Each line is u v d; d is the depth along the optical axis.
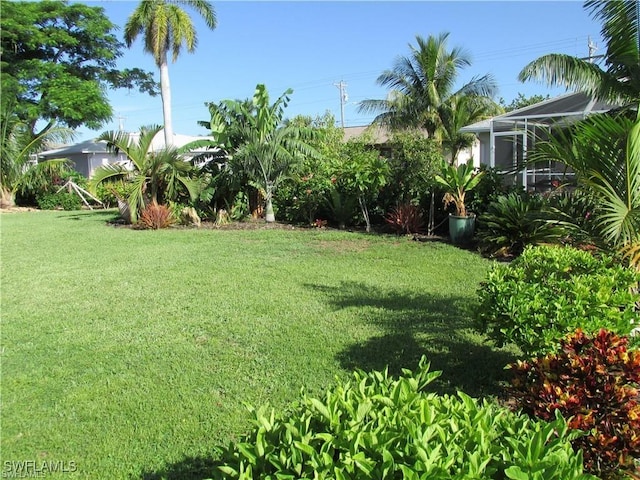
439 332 5.28
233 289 7.30
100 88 32.56
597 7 8.27
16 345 5.18
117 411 3.80
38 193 24.28
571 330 3.33
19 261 9.95
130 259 9.95
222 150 17.03
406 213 12.41
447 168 11.10
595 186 4.73
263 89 15.52
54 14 30.41
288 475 1.70
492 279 3.91
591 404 2.54
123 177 16.86
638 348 3.29
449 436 1.83
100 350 5.00
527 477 1.60
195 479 3.02
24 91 28.92
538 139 6.35
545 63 8.82
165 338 5.30
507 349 4.77
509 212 9.34
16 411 3.82
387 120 26.31
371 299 6.61
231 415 3.70
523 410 2.76
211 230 14.45
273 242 11.90
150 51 23.52
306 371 4.41
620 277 4.02
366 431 1.87
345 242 11.68
